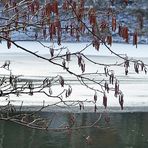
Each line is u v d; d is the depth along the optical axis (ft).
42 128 15.71
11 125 56.34
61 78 14.51
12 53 137.28
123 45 176.04
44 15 12.03
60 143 50.39
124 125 60.49
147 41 186.91
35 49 145.18
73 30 12.15
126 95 79.20
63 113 60.18
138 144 52.11
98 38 11.72
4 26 12.62
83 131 54.75
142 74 104.42
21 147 48.60
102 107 67.56
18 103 65.00
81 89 79.87
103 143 50.98
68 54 13.28
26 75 93.20
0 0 12.57
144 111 69.62
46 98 69.87
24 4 12.42
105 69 13.53
